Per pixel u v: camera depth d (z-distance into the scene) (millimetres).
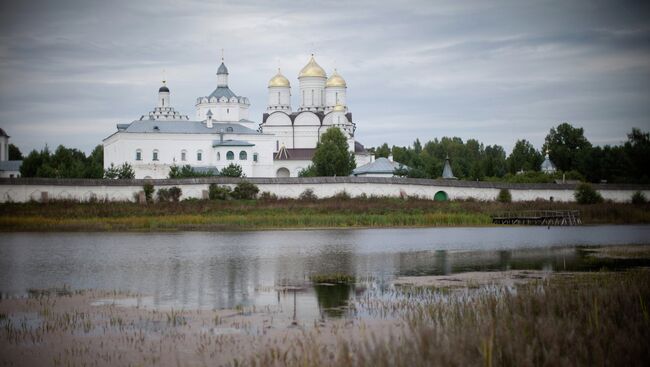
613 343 15500
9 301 24500
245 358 16875
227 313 22203
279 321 20906
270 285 27828
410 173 107375
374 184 79938
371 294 25375
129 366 16516
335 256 38188
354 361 15234
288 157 132125
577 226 66688
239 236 52406
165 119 137750
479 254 39000
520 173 115188
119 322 20953
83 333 19594
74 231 56594
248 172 121500
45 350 17891
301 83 143875
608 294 20047
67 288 27344
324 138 121125
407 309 22234
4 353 17625
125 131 120938
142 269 32812
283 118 140875
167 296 25391
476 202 79500
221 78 141625
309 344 16719
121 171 109812
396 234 54812
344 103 143375
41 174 105000
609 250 40812
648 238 50500
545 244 45312
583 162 132000
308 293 25812
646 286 21312
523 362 14055
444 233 56094
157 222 61625
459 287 26719
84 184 74250
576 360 14445
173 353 17484
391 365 14211
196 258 37250
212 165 123625
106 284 28281
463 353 14664
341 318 21156
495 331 16141
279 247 43406
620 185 86062
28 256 38125
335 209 70312
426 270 32125
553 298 19953
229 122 133875
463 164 151125
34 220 61469
